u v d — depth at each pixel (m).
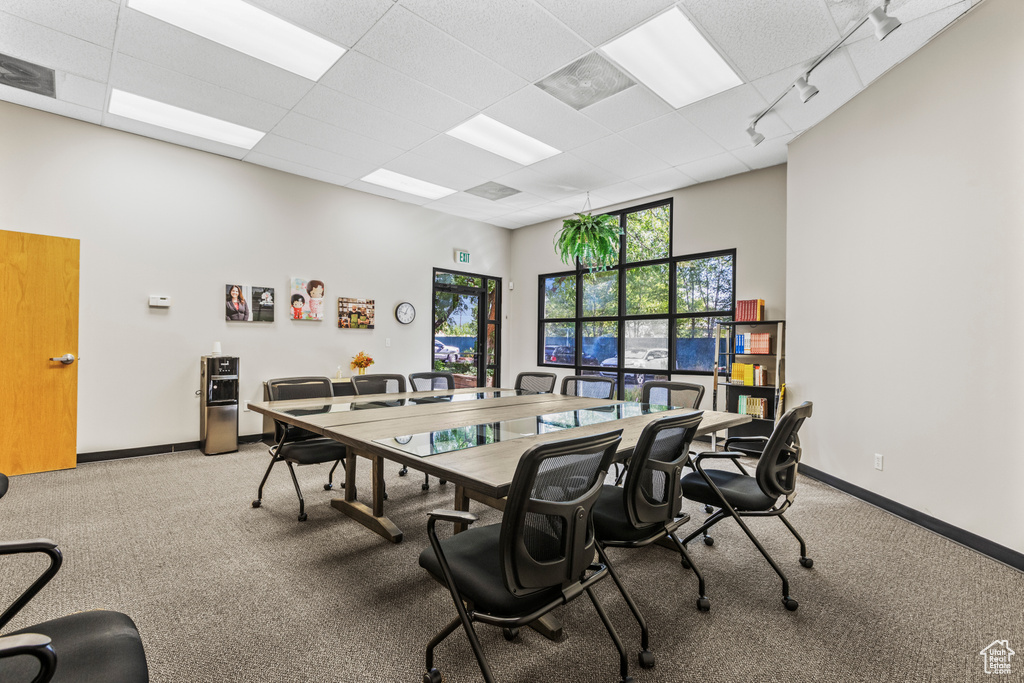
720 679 1.57
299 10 2.66
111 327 4.19
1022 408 2.35
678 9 2.64
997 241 2.49
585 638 1.81
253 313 5.00
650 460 1.73
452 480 1.57
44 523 2.79
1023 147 2.37
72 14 2.70
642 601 2.07
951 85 2.75
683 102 3.64
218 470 3.99
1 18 2.73
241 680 1.54
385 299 6.13
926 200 2.92
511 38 2.89
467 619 1.36
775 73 3.25
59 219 3.93
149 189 4.37
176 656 1.65
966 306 2.65
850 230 3.58
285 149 4.61
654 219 6.06
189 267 4.60
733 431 5.04
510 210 6.69
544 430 2.31
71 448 3.97
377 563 2.38
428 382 4.45
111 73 3.30
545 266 7.29
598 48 2.98
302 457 2.90
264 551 2.49
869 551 2.56
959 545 2.63
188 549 2.49
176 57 3.11
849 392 3.56
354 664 1.63
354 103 3.70
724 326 5.34
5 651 0.77
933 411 2.85
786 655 1.69
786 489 2.18
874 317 3.33
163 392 4.48
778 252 4.90
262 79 3.37
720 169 5.06
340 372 5.66
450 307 7.03
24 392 3.77
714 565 2.41
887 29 2.51
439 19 2.73
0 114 3.68
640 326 6.25
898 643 1.76
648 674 1.59
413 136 4.29
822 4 2.59
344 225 5.73
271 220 5.13
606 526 1.80
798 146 4.23
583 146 4.47
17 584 2.10
